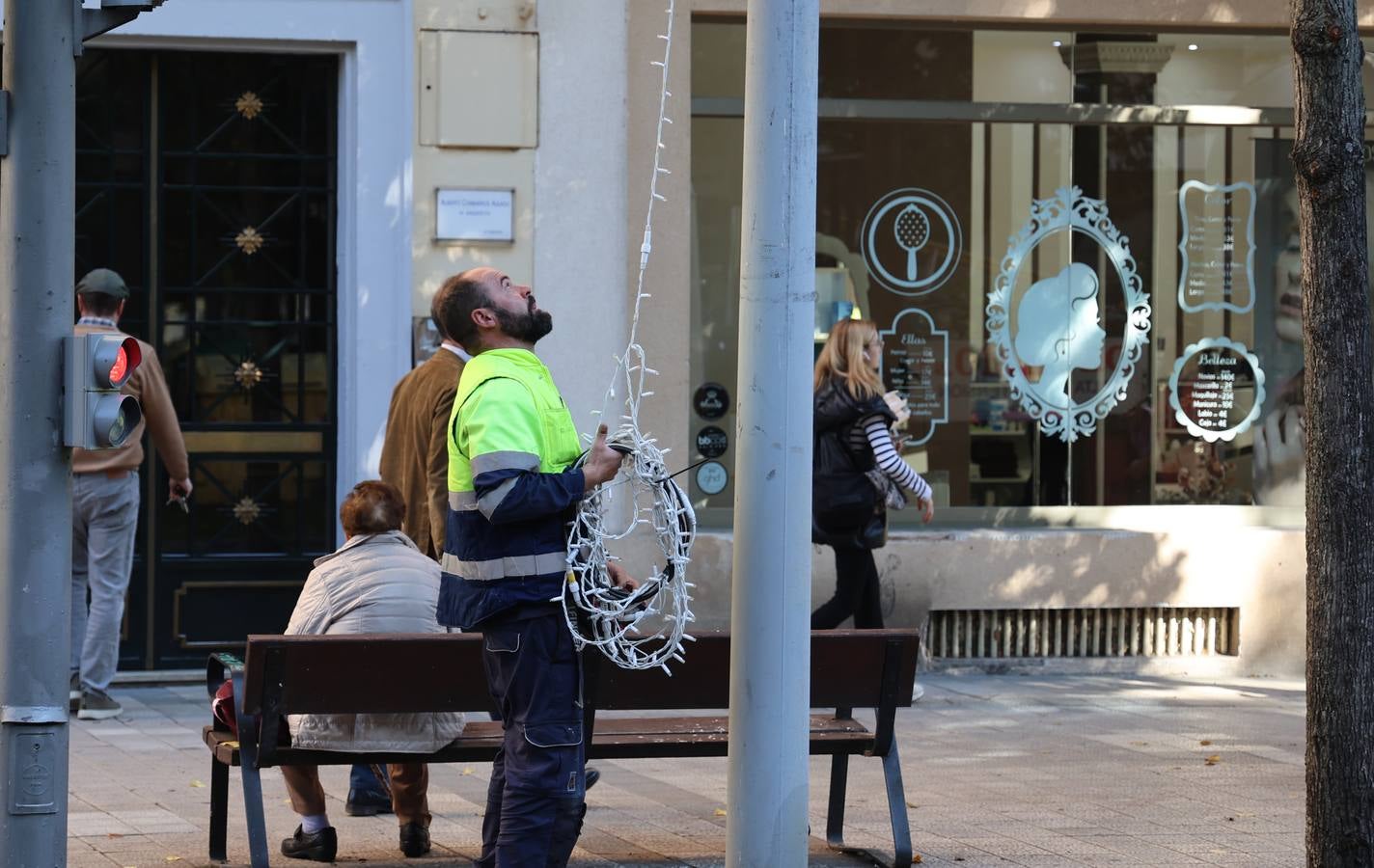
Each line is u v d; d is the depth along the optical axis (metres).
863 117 28.84
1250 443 30.08
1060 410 29.52
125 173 26.62
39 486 14.16
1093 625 29.14
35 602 14.15
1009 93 29.20
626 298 27.38
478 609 13.55
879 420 24.38
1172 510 29.80
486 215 26.77
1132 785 20.72
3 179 14.23
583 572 13.58
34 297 14.14
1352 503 14.67
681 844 17.69
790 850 13.10
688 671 16.28
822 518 24.38
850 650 16.58
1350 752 14.68
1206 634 29.41
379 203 26.55
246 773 15.44
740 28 28.22
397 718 15.80
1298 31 14.59
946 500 29.28
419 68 26.53
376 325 26.59
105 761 21.42
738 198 28.36
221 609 27.05
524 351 14.02
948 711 25.55
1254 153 29.91
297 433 27.19
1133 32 29.45
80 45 14.34
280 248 27.11
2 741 14.12
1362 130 14.64
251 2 26.06
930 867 16.84
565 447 13.95
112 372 14.23
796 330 13.07
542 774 13.55
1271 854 17.45
